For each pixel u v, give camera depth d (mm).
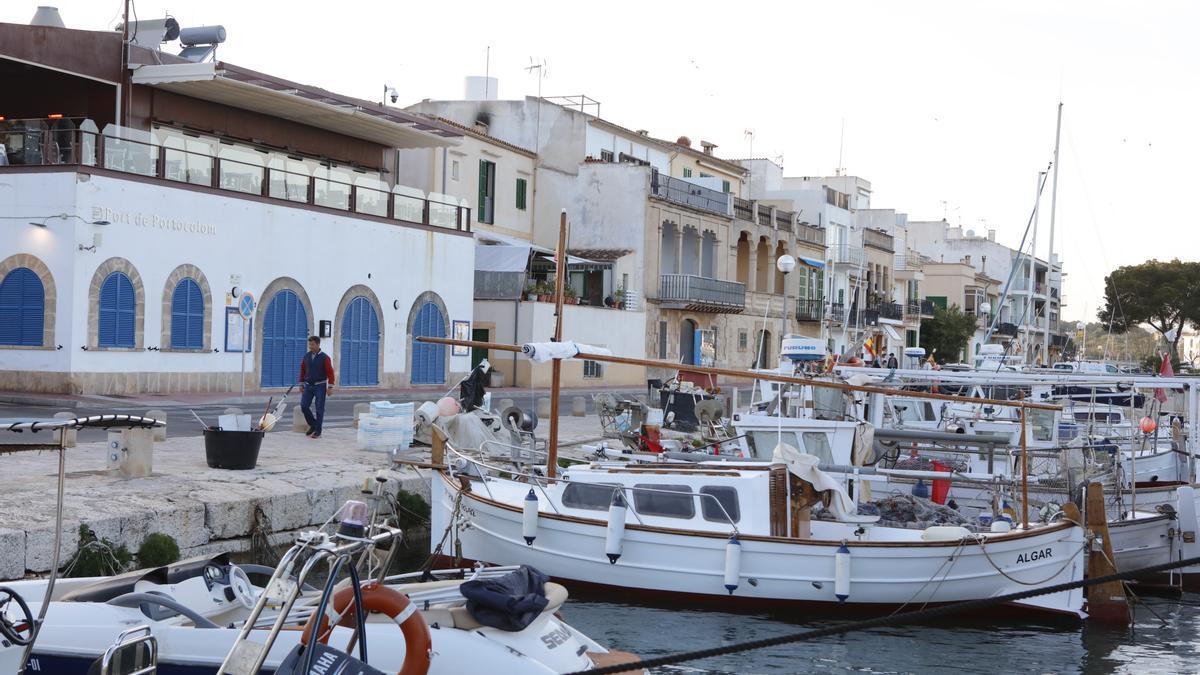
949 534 15914
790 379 17094
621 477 16312
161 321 33062
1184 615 17031
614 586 15961
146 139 32781
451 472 17281
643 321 58781
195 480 17094
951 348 88500
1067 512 16312
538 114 59938
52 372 30625
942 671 13664
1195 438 21016
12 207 31047
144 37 36969
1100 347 96812
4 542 12625
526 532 16047
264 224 36469
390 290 41906
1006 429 23750
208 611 9836
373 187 41469
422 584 9680
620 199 59031
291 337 37688
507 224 56812
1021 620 16125
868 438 18594
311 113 39344
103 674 7445
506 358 49562
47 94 35500
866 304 80938
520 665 8781
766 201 76250
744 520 15852
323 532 7289
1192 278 94938
